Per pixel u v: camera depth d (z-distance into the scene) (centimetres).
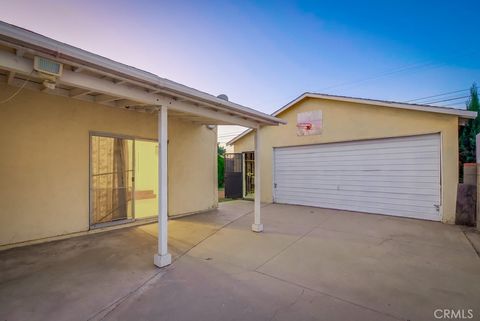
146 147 729
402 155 675
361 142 748
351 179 766
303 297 260
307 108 858
